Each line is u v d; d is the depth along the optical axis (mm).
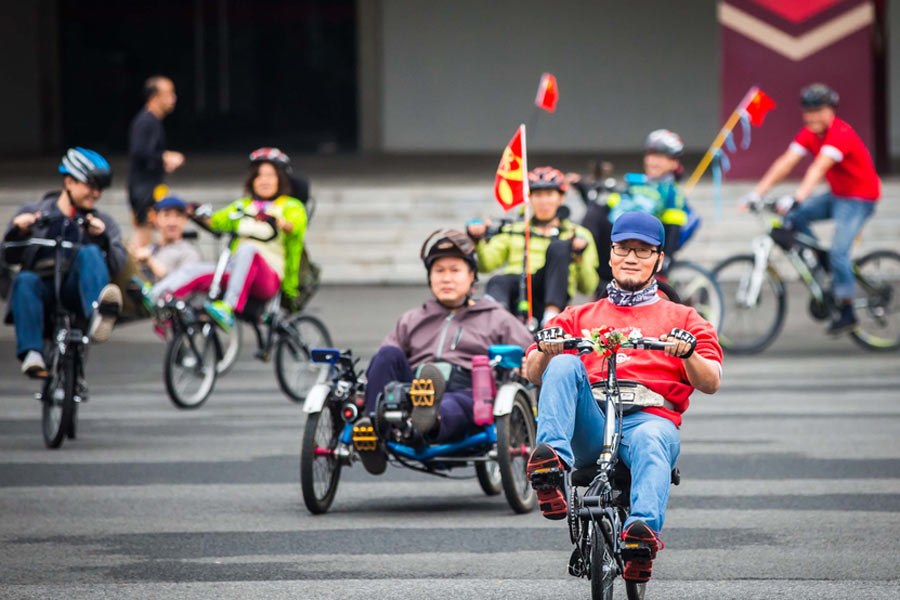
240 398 39812
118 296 32094
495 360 26609
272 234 39031
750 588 21047
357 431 25625
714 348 19391
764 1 71938
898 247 67062
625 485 19406
